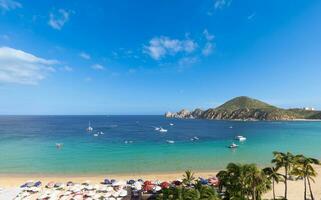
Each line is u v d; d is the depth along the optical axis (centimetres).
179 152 9244
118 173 6381
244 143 11838
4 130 18925
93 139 13250
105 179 5469
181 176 6044
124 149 9981
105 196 4491
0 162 7600
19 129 19912
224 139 13462
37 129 19975
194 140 13012
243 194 3328
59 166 7100
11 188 4734
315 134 16312
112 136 14850
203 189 2875
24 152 9288
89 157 8350
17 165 7231
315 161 3812
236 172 3347
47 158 8188
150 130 19388
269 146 10838
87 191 4800
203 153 9031
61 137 14212
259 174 3278
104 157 8338
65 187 5059
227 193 3406
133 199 4400
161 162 7569
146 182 4956
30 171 6600
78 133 16625
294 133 16925
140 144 11438
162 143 11769
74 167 6988
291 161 3762
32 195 4675
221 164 7294
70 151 9500
